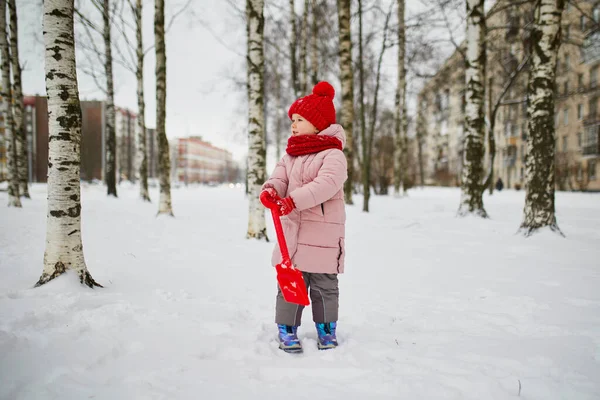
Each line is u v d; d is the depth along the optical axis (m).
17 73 12.15
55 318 2.20
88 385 1.54
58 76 2.88
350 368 1.81
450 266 4.30
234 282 3.49
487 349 2.09
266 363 1.86
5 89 10.18
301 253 2.09
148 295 2.84
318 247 2.09
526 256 4.82
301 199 1.97
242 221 8.95
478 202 8.76
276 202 2.01
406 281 3.66
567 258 4.66
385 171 25.89
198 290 3.15
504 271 4.04
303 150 2.18
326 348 2.08
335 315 2.13
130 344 1.95
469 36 8.66
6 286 2.95
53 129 2.90
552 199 6.12
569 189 30.39
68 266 2.90
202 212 11.20
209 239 6.10
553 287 3.40
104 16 12.37
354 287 3.45
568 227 7.12
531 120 6.18
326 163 2.09
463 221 8.13
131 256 4.45
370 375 1.75
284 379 1.70
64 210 2.90
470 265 4.35
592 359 1.96
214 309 2.62
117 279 3.37
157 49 9.63
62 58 2.88
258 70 6.31
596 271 4.00
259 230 6.23
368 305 2.92
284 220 2.17
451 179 50.38
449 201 16.61
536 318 2.62
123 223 7.59
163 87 9.59
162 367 1.73
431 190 34.69
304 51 13.46
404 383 1.66
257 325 2.40
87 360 1.74
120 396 1.47
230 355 1.94
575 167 29.95
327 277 2.14
